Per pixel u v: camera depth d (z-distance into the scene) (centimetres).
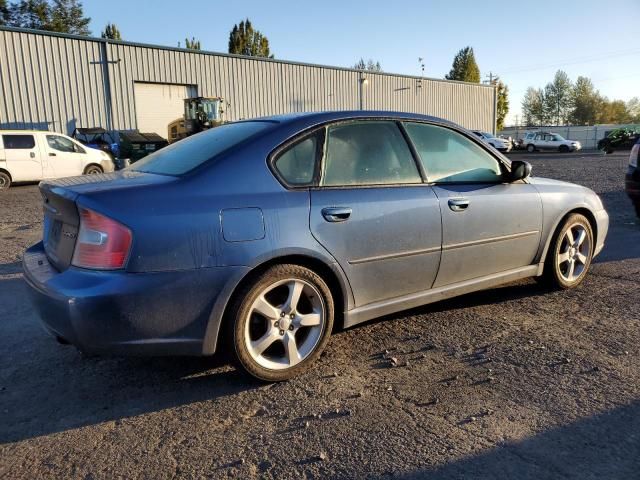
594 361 331
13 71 2139
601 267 555
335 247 316
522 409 276
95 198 267
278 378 309
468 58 7756
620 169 1855
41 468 234
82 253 269
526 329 387
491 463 232
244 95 2894
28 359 349
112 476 228
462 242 377
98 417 277
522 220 416
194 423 270
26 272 305
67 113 2300
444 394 294
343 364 333
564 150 4147
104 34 5950
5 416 278
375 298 344
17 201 1255
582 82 9838
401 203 344
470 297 463
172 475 228
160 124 2638
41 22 4734
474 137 405
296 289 309
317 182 320
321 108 3238
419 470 229
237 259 283
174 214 271
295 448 246
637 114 9638
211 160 299
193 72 2692
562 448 243
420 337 375
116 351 268
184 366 337
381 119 359
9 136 1536
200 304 278
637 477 222
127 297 260
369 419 269
